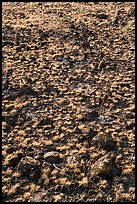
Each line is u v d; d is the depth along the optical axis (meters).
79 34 25.25
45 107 17.45
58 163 13.96
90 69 20.95
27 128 15.95
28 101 17.80
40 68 21.02
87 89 18.98
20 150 14.62
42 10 31.45
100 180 12.95
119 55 22.52
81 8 31.86
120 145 14.73
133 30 25.91
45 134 15.62
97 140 14.74
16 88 18.84
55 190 12.79
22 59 21.95
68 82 19.62
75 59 22.03
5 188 12.95
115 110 17.19
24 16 29.58
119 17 28.80
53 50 23.12
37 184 13.02
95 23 27.70
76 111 17.11
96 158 14.04
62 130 15.82
